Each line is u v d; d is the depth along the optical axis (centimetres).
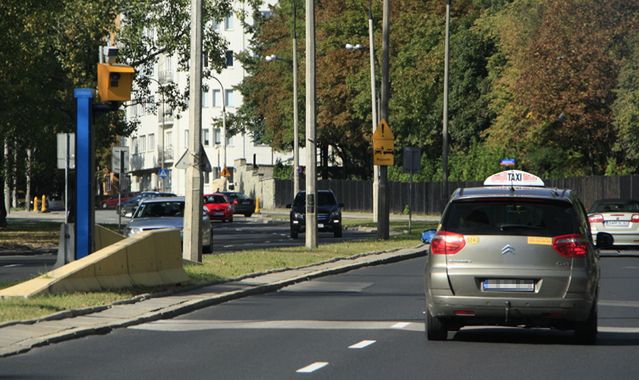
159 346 3919
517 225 3878
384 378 3158
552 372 3288
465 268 3862
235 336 4206
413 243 11044
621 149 16600
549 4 17212
